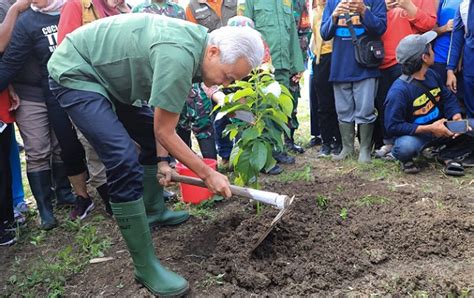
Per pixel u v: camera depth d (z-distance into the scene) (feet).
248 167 10.73
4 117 11.55
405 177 14.65
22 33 11.33
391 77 16.28
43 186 12.28
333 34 15.72
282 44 15.84
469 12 14.34
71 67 8.48
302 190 13.33
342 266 9.16
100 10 11.62
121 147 8.21
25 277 9.83
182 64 7.65
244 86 10.84
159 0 14.15
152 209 11.50
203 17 16.03
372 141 17.15
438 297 8.30
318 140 19.47
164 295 8.50
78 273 9.77
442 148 16.20
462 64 15.31
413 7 15.47
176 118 8.02
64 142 11.98
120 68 8.43
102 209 13.35
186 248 10.26
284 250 9.90
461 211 11.35
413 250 9.80
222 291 8.57
